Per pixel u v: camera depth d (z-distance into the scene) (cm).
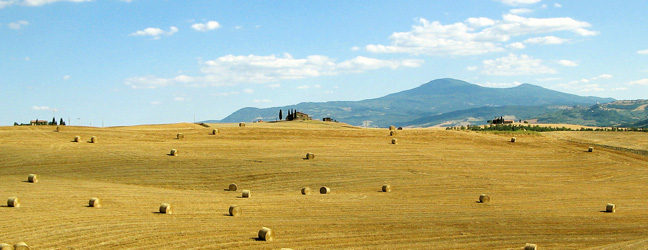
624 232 3366
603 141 8600
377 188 4969
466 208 4066
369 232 3155
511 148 7575
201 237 2853
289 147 6756
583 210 4134
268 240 2855
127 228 2948
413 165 6050
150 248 2622
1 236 2661
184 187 4816
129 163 5544
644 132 9700
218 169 5441
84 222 3025
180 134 7062
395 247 2848
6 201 3544
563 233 3300
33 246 2539
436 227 3353
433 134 8281
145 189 4422
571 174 6269
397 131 8431
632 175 6338
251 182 5038
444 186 5147
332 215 3600
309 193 4578
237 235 2938
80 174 5094
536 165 6612
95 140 6550
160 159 5747
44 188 4150
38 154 5753
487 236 3159
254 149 6512
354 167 5738
